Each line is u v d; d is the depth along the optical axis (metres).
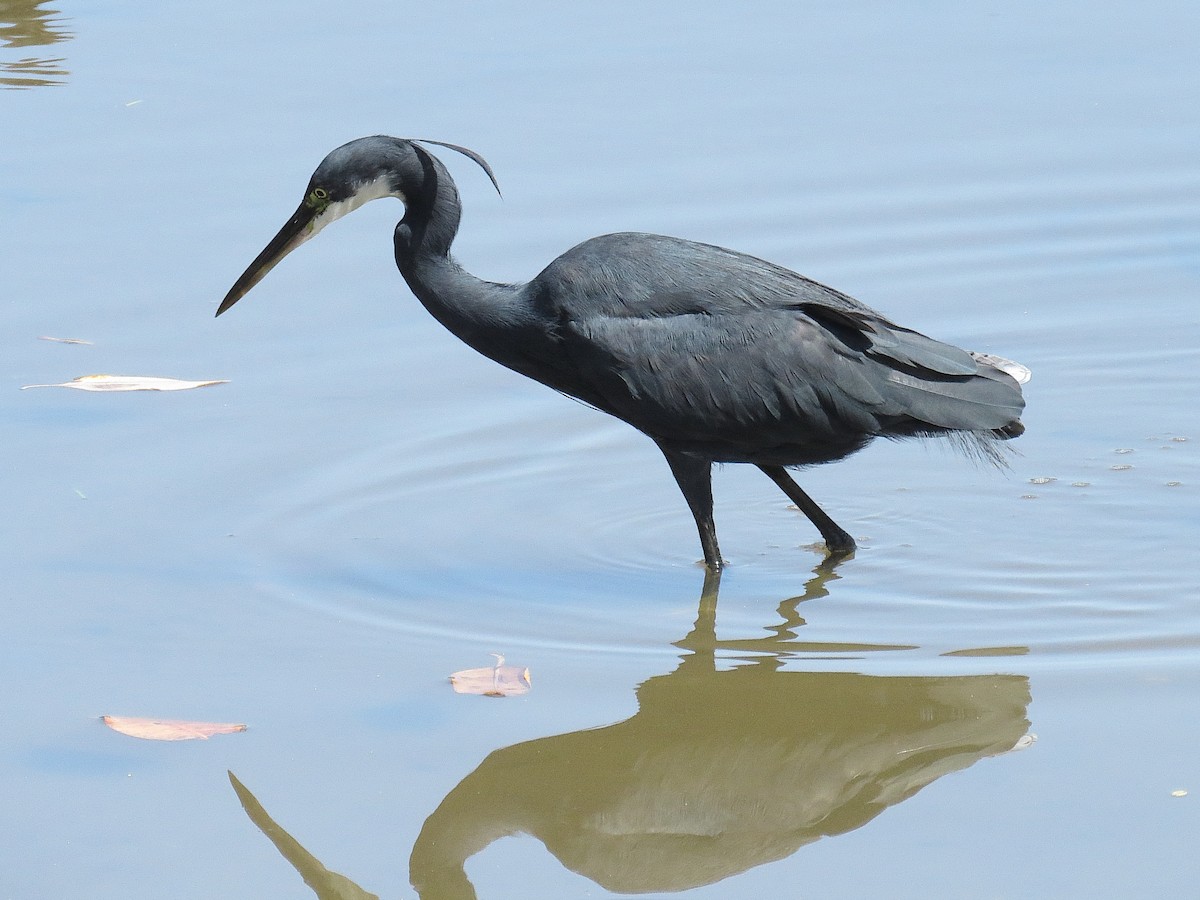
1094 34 20.83
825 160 18.03
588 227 16.59
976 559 11.46
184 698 9.41
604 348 10.92
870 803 8.35
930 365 10.86
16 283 15.44
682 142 18.25
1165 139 18.39
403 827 8.25
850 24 21.34
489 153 17.81
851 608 10.75
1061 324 15.59
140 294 15.34
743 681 9.71
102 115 18.66
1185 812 7.99
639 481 12.98
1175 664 9.68
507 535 11.98
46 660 9.84
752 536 12.13
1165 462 13.00
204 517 11.95
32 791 8.49
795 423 10.88
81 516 11.84
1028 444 13.49
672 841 8.18
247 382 14.21
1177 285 16.19
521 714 9.31
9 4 22.62
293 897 7.66
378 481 12.70
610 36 20.92
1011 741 8.81
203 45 20.72
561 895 7.76
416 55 20.22
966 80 19.69
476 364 14.74
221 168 17.39
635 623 10.53
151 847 8.02
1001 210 17.28
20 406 13.59
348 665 9.84
